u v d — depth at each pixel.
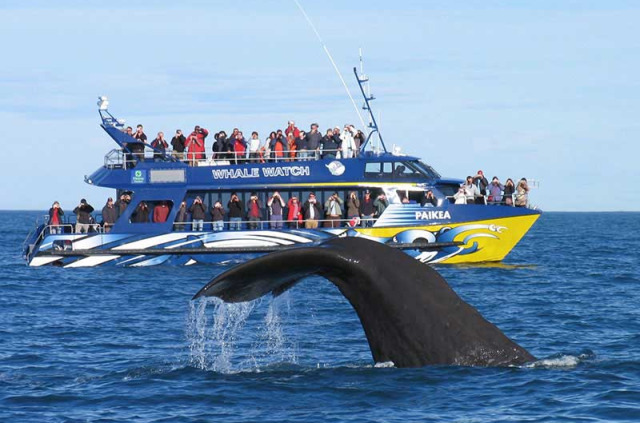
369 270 24.41
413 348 24.89
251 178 90.88
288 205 90.88
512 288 72.44
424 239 88.81
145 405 29.45
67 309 61.06
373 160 90.12
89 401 30.39
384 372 29.66
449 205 89.19
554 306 60.41
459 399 27.58
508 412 27.05
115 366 37.97
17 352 42.69
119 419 28.05
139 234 90.31
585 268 92.75
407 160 90.31
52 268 90.31
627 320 52.94
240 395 29.62
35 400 30.78
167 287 74.12
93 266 90.50
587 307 59.88
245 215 91.94
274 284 24.66
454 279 79.19
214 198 92.25
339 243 24.61
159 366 36.06
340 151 91.50
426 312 24.89
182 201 91.25
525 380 29.69
